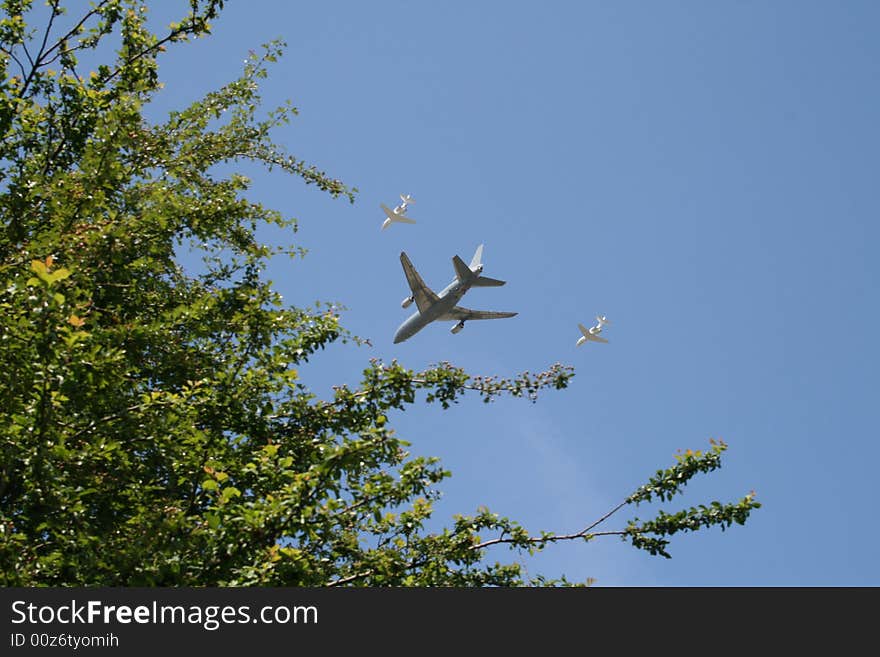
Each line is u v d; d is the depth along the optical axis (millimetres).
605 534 25250
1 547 18859
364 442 19938
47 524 20047
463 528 25188
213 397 25078
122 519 22188
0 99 29094
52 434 19547
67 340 18734
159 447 22203
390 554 23500
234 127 35312
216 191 32625
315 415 26703
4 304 20625
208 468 20609
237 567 20250
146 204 28062
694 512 25766
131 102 26781
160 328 25719
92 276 25484
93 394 21203
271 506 19594
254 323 27938
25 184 26781
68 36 31828
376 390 26469
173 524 19719
